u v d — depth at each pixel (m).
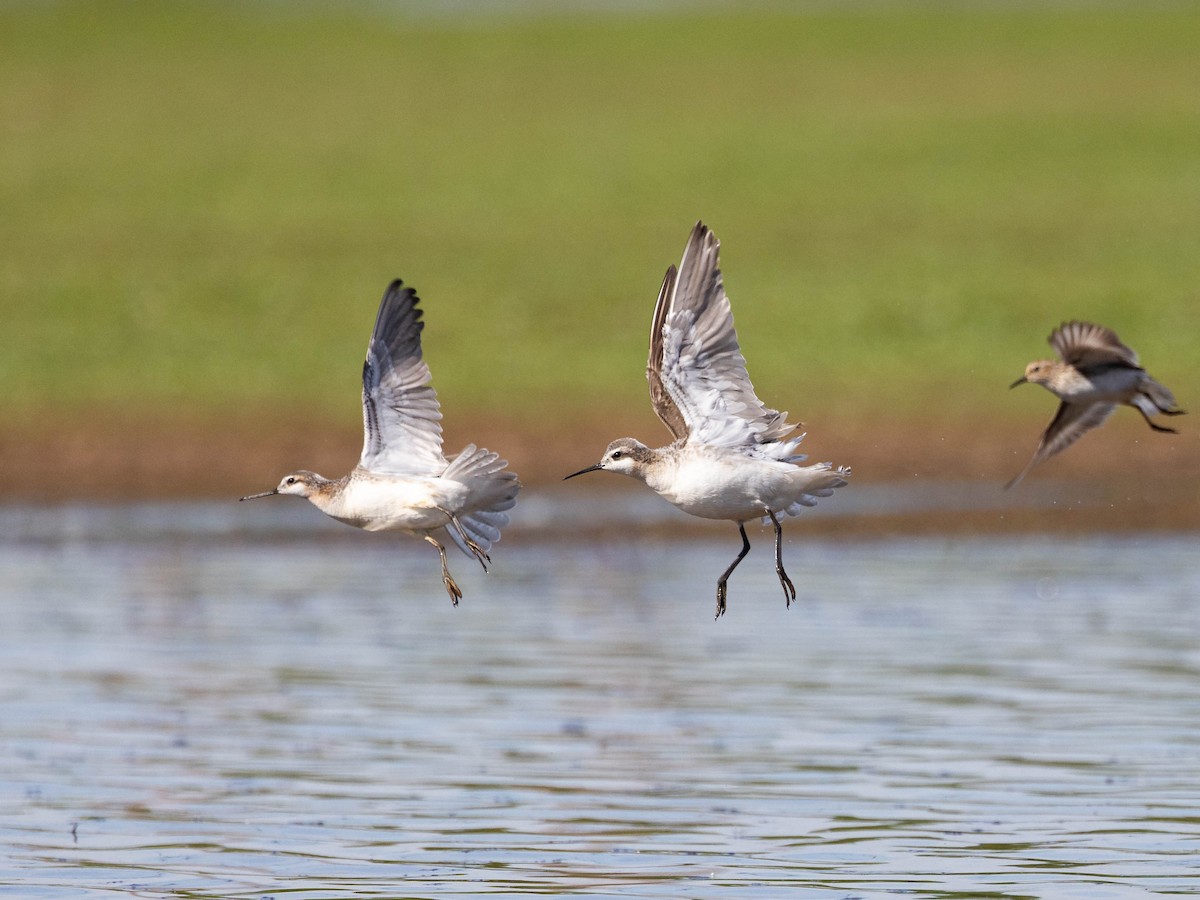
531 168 46.28
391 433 11.46
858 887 10.62
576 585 20.22
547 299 36.03
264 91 54.28
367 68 57.66
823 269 38.00
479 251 39.28
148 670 16.23
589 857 11.20
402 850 11.38
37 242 39.06
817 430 28.59
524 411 29.39
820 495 10.88
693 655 16.78
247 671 16.20
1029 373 12.03
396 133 49.66
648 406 29.75
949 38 61.81
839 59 59.03
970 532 23.27
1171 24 63.25
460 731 14.20
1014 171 45.78
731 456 10.78
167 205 42.38
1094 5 67.88
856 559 21.70
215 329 33.81
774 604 19.12
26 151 46.78
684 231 41.00
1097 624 18.00
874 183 44.88
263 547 22.41
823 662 16.50
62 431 27.80
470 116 51.66
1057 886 10.62
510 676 16.00
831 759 13.35
